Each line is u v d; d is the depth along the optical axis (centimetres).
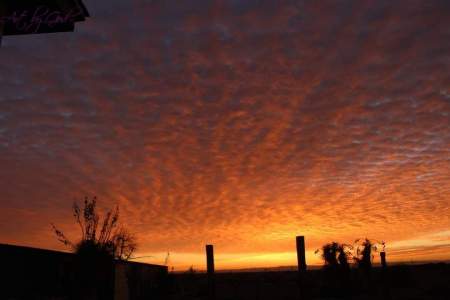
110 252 1507
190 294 2900
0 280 1348
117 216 1542
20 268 1425
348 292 2661
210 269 1541
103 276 1485
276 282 3894
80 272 1440
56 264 1536
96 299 1476
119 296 1780
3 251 1384
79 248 1452
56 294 1452
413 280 3672
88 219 1495
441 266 6138
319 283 3108
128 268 1948
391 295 2591
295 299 2612
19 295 1396
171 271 2544
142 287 2120
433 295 2611
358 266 2756
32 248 1477
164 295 2327
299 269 1383
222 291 3206
